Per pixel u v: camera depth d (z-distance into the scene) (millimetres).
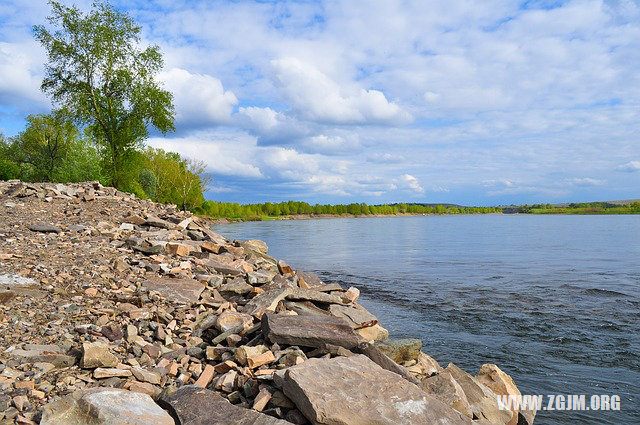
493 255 40188
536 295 21125
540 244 52969
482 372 8289
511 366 11680
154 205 22672
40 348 6293
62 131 53875
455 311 17797
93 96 38438
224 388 5719
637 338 14078
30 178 53688
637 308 18250
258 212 175125
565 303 19297
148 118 41094
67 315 7742
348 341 6777
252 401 5422
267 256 15977
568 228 99875
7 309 7605
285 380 5277
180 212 22281
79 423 4438
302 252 42531
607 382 10641
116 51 38781
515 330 15016
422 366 7828
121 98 40188
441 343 13594
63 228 14500
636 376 11000
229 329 7633
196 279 10883
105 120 40188
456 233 81562
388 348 7703
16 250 11336
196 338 7625
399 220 192500
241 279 11062
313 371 5426
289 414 5031
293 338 6852
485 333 14664
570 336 14320
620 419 8773
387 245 51875
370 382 5449
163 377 6062
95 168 45625
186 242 14727
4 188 20125
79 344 6699
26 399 4961
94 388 5016
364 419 4746
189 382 6070
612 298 20375
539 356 12445
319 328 7133
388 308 18375
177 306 8953
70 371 5844
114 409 4582
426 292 21953
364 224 134750
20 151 57969
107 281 9781
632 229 91625
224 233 65125
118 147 40562
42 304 8070
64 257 11266
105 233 14602
